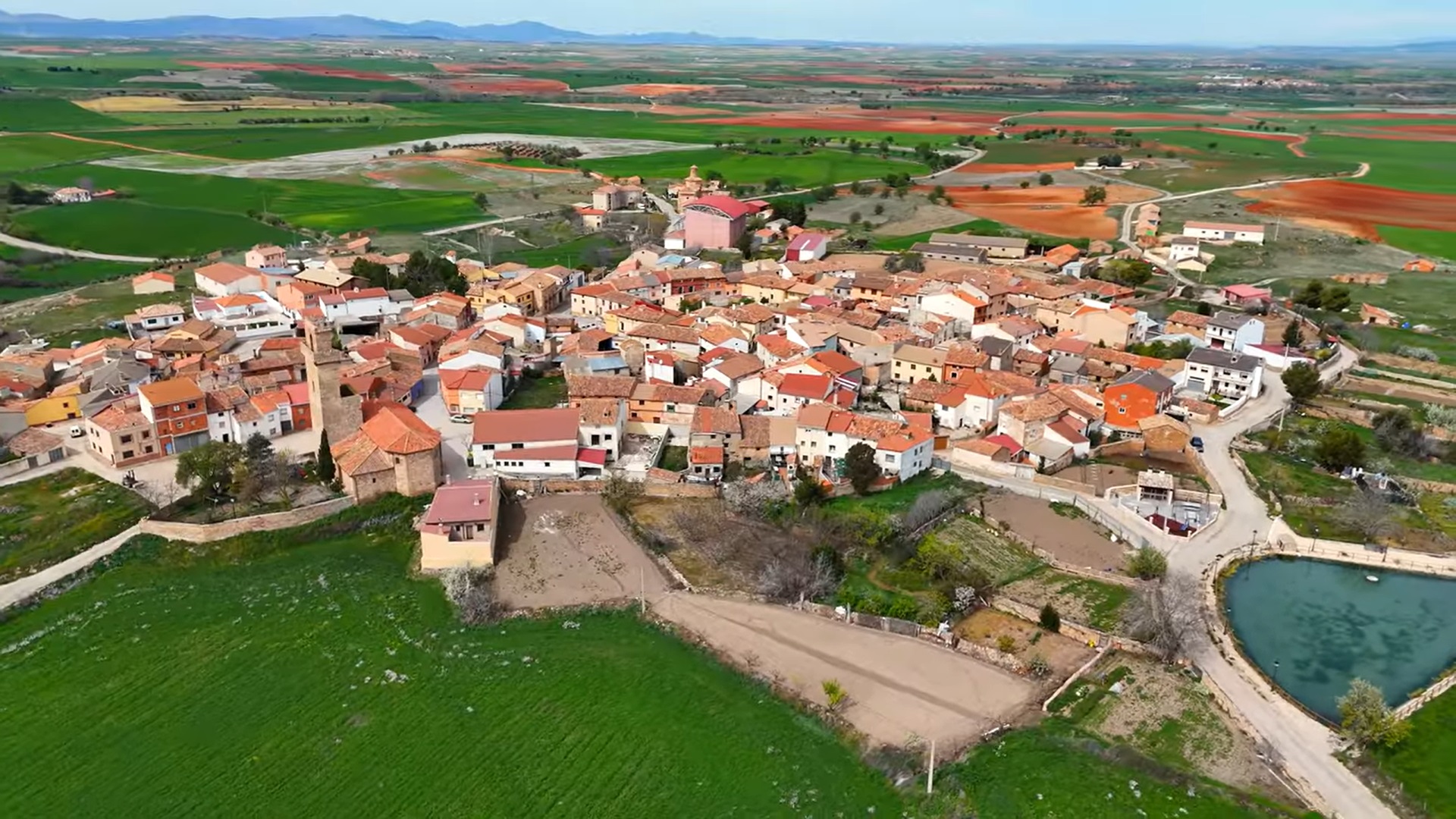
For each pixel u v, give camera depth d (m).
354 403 123.56
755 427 126.94
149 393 124.62
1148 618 88.69
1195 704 80.56
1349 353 172.50
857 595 96.62
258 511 110.69
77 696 81.81
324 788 71.75
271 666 86.06
